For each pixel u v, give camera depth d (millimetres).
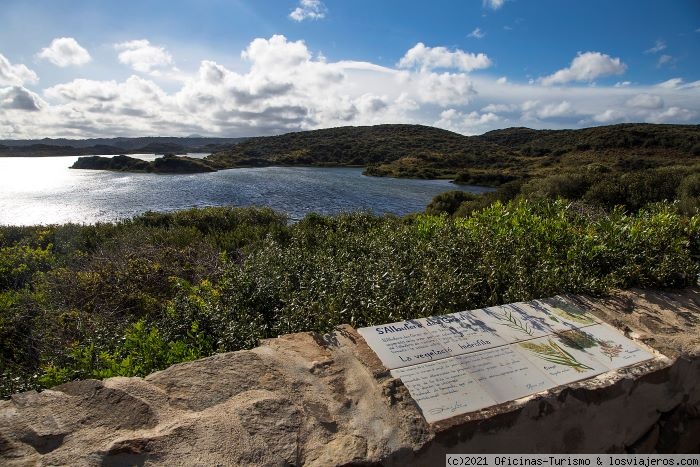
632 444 2953
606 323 3416
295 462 2012
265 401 2318
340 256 5738
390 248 5457
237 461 1952
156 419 2121
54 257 7188
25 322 4660
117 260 6531
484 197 22766
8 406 2137
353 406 2379
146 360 3451
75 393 2250
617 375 2809
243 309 4395
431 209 24484
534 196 15648
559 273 4352
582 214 7895
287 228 9133
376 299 3945
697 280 4508
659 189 12992
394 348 2896
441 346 2939
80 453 1901
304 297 4344
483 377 2656
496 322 3295
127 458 1896
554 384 2654
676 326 3510
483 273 4480
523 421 2479
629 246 4789
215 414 2193
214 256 6816
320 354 2814
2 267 6578
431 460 2246
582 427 2703
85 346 3926
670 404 3074
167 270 6141
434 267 4625
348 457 2068
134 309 5195
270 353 2777
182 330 4141
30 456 1881
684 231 5539
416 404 2406
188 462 1909
